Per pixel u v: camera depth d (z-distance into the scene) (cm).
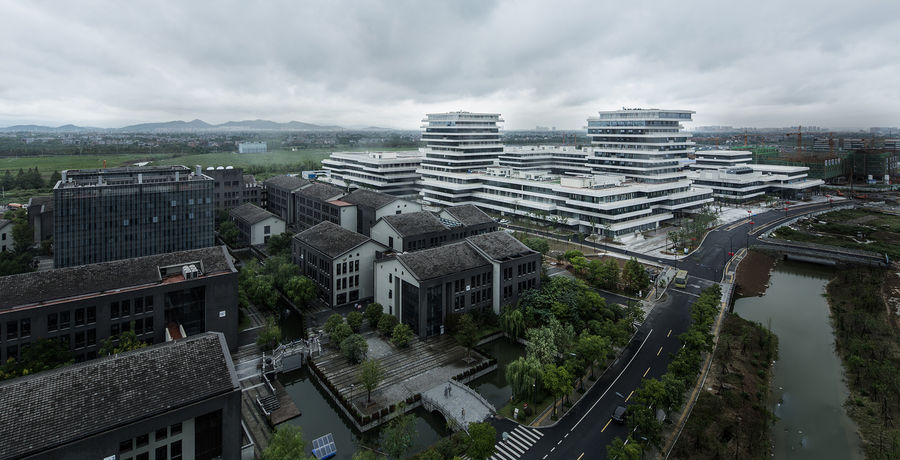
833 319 11675
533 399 7800
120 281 8694
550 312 10056
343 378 8544
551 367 7556
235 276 9450
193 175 14400
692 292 12838
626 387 8306
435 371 8775
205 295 9188
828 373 9238
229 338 9519
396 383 8375
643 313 10394
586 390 8231
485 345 9988
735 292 13338
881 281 13612
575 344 9281
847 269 14900
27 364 7462
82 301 8119
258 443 6950
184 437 5622
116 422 5091
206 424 5750
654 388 7006
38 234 16388
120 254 12200
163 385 5591
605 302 11106
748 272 14925
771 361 9619
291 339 10138
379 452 6825
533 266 11312
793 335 10862
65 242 11475
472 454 6078
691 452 6669
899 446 6881
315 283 12200
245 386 8362
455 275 10188
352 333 9512
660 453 6656
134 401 5334
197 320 9338
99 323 8312
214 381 5844
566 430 7175
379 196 16900
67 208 11400
